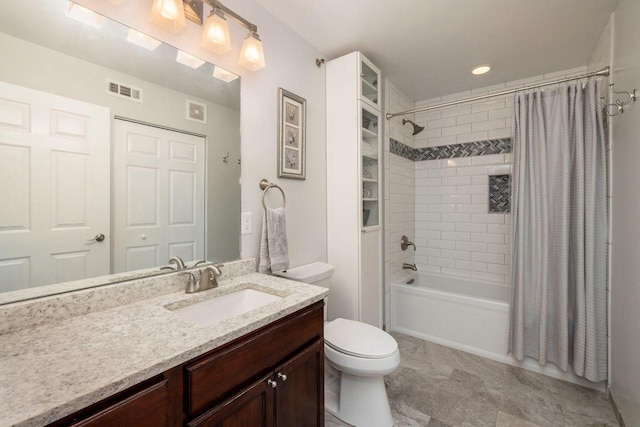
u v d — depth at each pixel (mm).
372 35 1893
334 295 2109
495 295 2643
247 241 1547
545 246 1917
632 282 1359
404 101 2889
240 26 1509
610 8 1601
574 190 1829
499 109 2672
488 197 2746
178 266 1255
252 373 906
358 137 2010
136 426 627
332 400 1638
